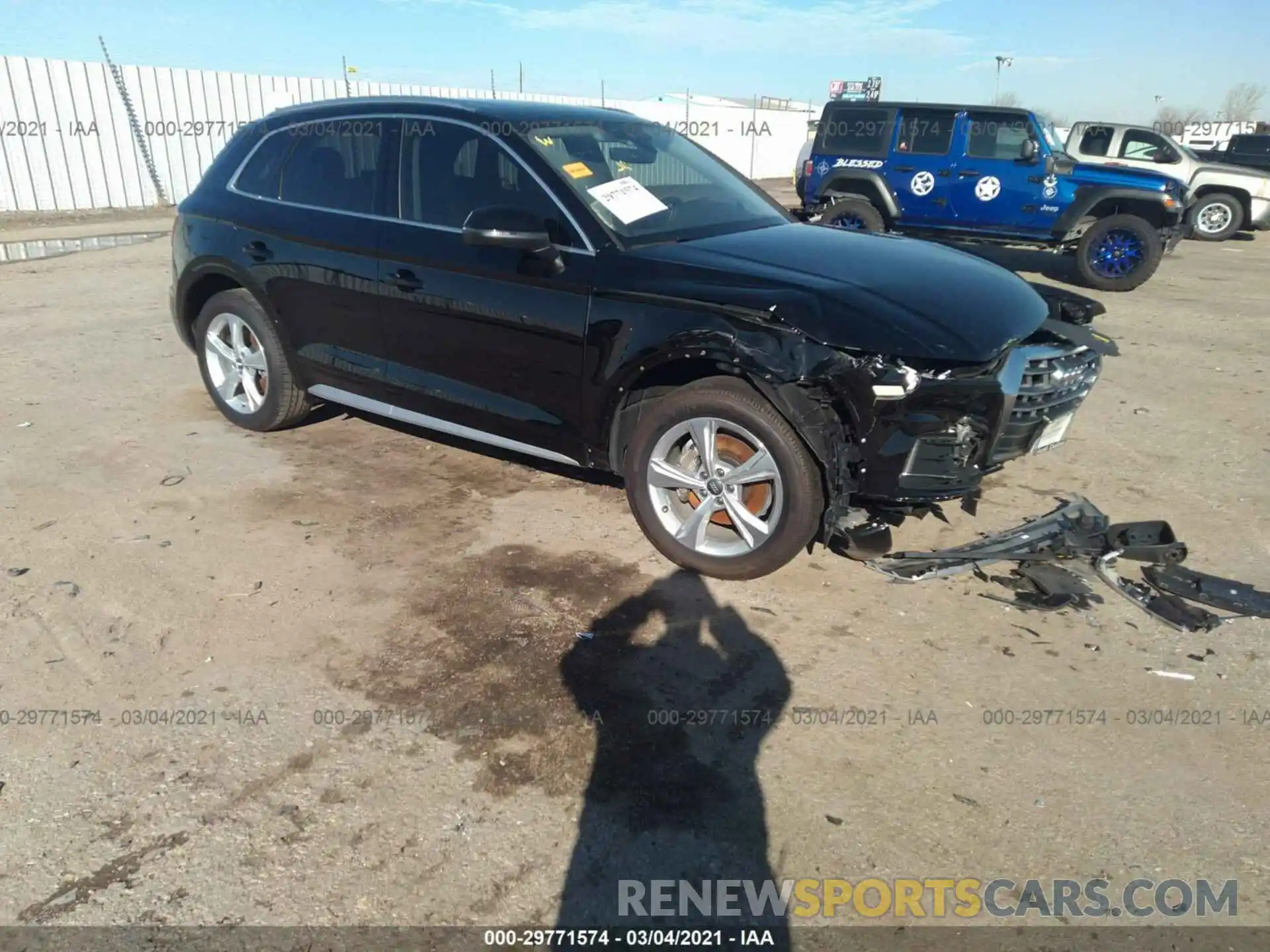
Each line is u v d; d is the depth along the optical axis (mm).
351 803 2537
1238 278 12258
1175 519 4367
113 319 8008
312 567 3781
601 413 3814
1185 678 3133
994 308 3551
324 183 4676
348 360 4656
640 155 4508
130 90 16344
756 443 3459
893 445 3318
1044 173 11734
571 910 2229
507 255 3941
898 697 3021
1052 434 3869
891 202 12906
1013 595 3645
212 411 5648
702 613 3490
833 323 3283
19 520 4137
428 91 20719
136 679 3051
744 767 2699
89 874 2299
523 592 3619
